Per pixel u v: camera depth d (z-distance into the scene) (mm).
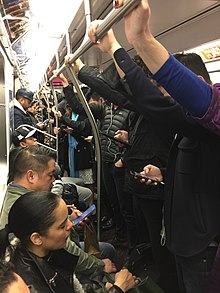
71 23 1817
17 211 1216
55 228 1227
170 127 1080
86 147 4129
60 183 2695
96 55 2934
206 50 2762
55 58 2996
